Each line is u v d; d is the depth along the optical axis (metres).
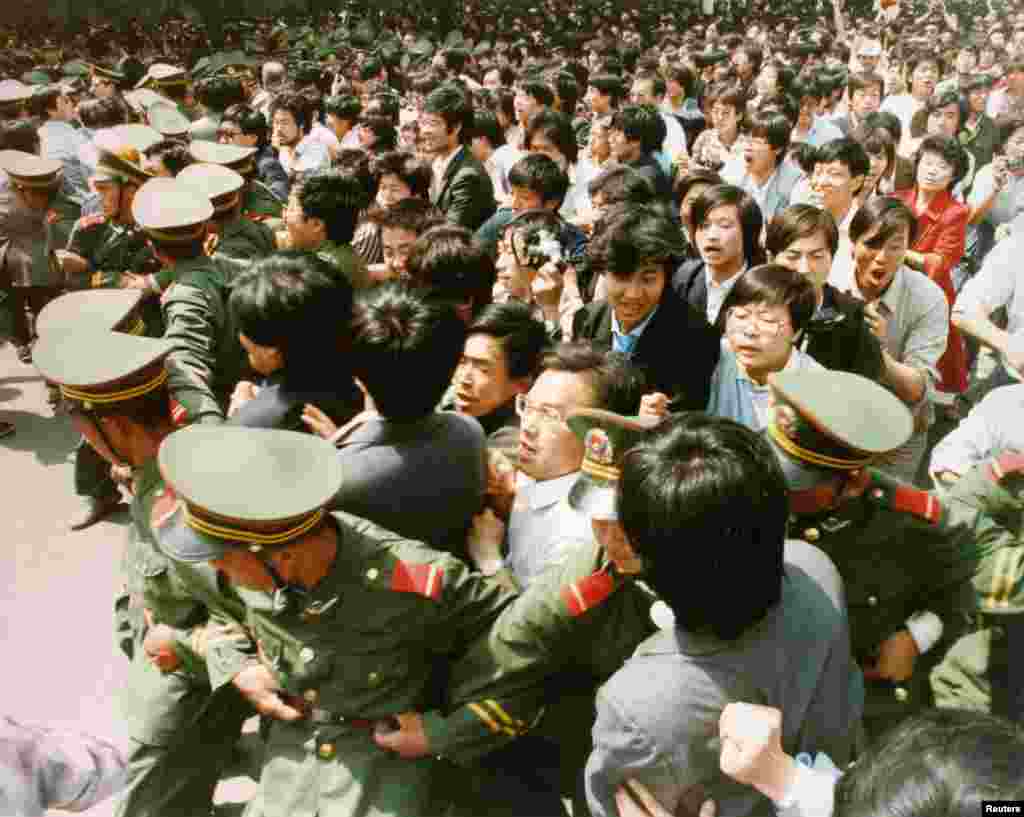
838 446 1.57
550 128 5.49
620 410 2.06
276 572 1.63
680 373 2.72
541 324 2.48
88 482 4.37
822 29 16.56
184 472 1.54
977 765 0.89
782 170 5.02
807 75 6.91
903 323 3.25
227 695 2.37
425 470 1.97
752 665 1.36
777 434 1.64
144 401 1.97
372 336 1.90
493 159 6.32
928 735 0.95
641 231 2.68
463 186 5.22
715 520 1.29
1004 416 2.47
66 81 11.37
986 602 1.99
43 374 1.93
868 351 2.76
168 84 8.19
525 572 1.99
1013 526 1.99
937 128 6.15
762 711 1.30
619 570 1.67
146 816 2.33
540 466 2.05
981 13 18.09
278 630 1.76
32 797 1.19
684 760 1.36
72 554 4.21
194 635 2.14
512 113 7.50
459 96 5.37
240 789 2.89
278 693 1.98
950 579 1.82
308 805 1.91
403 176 4.58
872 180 4.93
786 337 2.39
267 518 1.51
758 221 3.37
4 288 5.79
